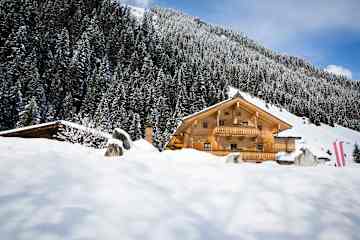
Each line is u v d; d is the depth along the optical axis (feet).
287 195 20.79
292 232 16.08
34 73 205.16
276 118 107.24
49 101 214.90
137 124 211.41
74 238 13.00
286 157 58.85
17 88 181.78
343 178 25.68
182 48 529.45
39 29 272.51
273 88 556.51
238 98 106.83
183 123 105.91
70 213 15.02
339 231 16.39
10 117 173.58
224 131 105.81
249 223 16.72
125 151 55.36
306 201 20.01
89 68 261.44
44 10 303.07
